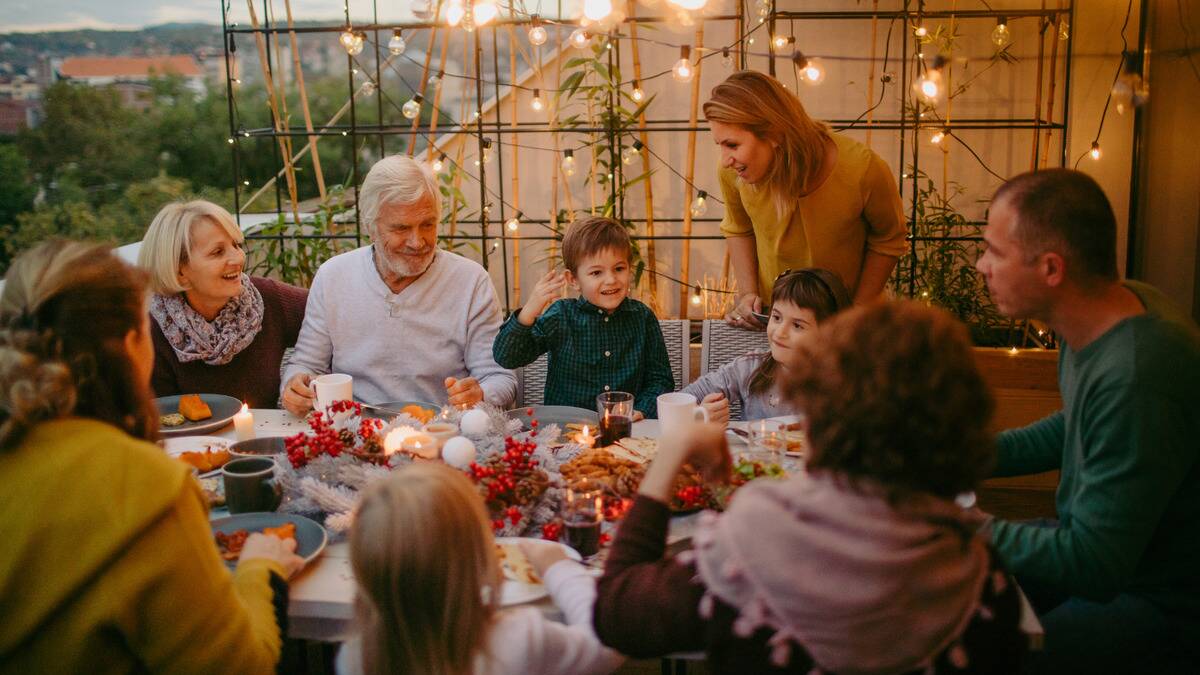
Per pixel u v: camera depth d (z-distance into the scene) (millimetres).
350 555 1160
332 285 2543
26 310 1078
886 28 3830
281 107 3957
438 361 2568
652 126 4004
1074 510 1428
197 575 1085
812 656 894
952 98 3852
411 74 4414
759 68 3891
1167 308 1451
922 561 879
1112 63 3611
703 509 1616
